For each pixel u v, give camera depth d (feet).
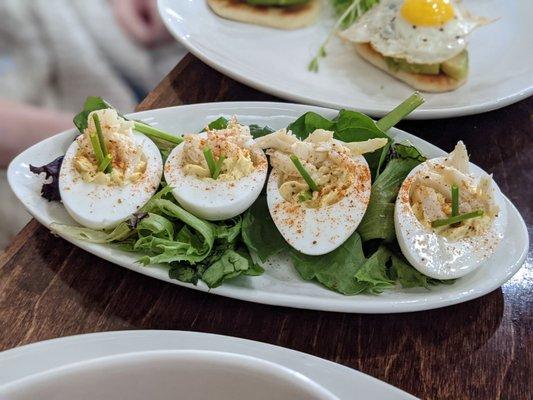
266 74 1.53
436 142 1.44
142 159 1.24
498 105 1.44
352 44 1.63
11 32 1.62
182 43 1.56
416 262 1.14
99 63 1.68
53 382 0.85
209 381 0.87
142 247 1.15
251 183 1.19
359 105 1.42
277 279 1.17
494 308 1.18
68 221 1.20
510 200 1.34
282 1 1.67
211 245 1.15
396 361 1.12
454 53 1.52
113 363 0.85
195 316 1.16
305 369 0.97
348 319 1.16
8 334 1.12
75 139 1.28
